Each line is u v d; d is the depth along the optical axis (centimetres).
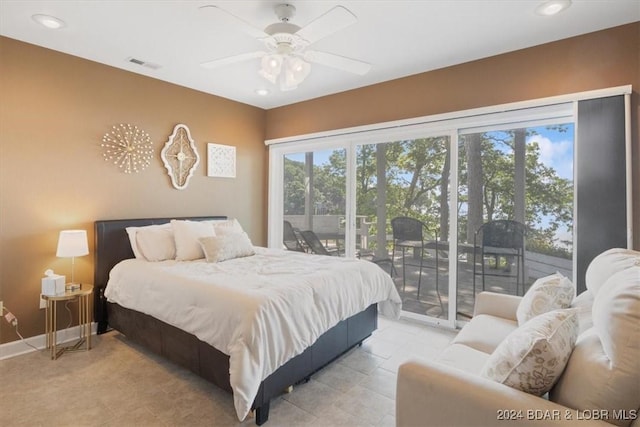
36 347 283
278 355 191
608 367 98
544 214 288
